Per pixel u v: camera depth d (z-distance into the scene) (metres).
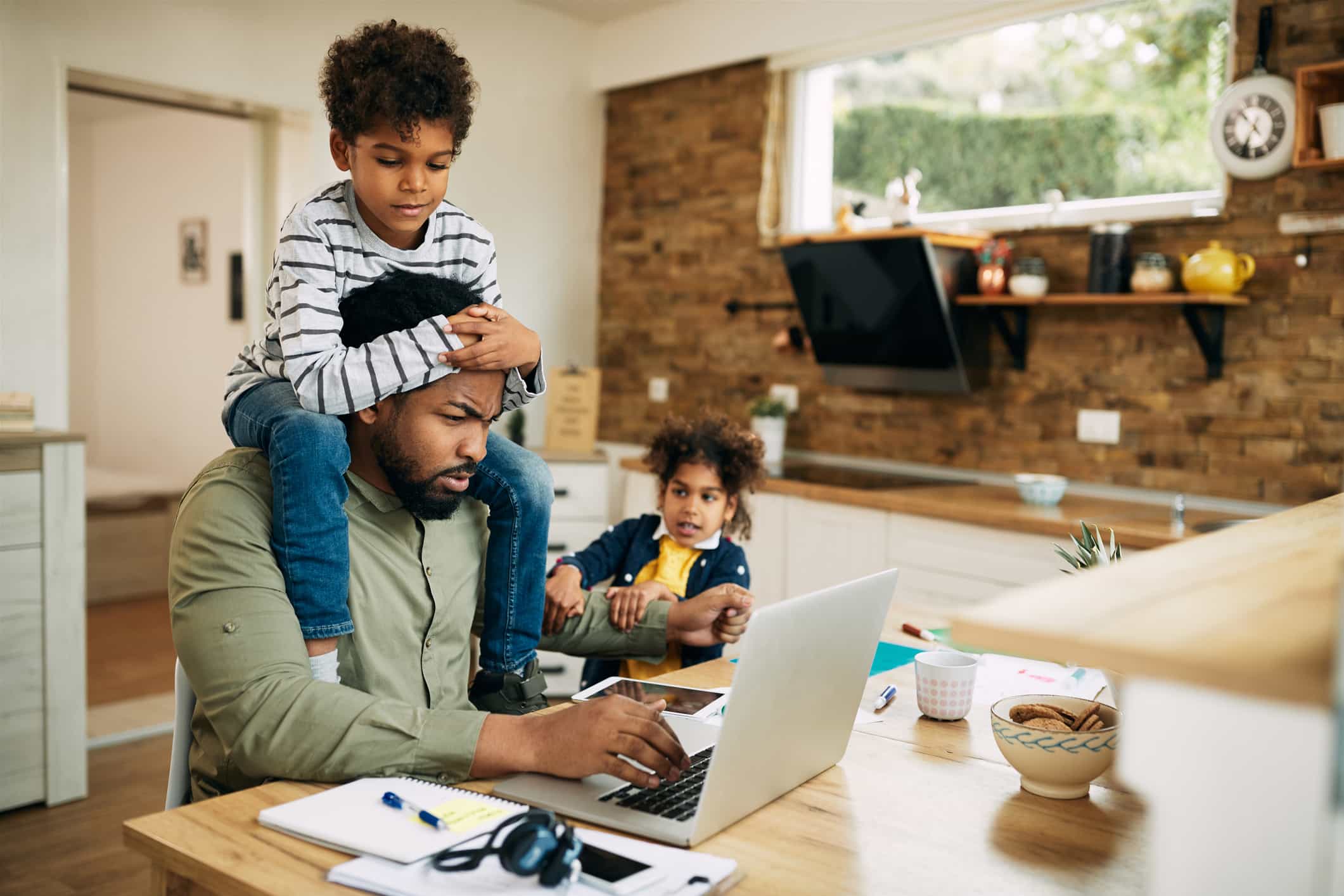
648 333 4.87
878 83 4.11
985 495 3.39
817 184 4.33
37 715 2.83
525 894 0.88
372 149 1.52
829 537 3.52
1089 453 3.49
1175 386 3.29
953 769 1.25
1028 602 0.64
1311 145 2.90
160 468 6.57
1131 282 3.22
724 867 0.94
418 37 1.54
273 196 4.24
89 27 3.40
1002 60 3.76
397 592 1.46
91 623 4.79
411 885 0.89
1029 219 3.64
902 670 1.69
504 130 4.65
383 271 1.65
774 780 1.13
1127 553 2.75
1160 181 3.40
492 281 1.82
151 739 3.40
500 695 1.64
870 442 4.07
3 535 2.74
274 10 3.88
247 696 1.18
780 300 4.32
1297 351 3.04
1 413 2.82
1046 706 1.27
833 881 0.95
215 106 3.87
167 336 6.45
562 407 4.54
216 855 0.96
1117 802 1.16
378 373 1.31
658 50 4.67
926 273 3.43
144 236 6.53
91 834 2.71
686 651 2.02
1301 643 0.56
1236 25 3.11
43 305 3.34
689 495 2.21
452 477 1.37
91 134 6.83
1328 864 0.54
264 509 1.32
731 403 4.53
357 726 1.16
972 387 3.67
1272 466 3.10
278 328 1.55
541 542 1.66
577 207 4.96
